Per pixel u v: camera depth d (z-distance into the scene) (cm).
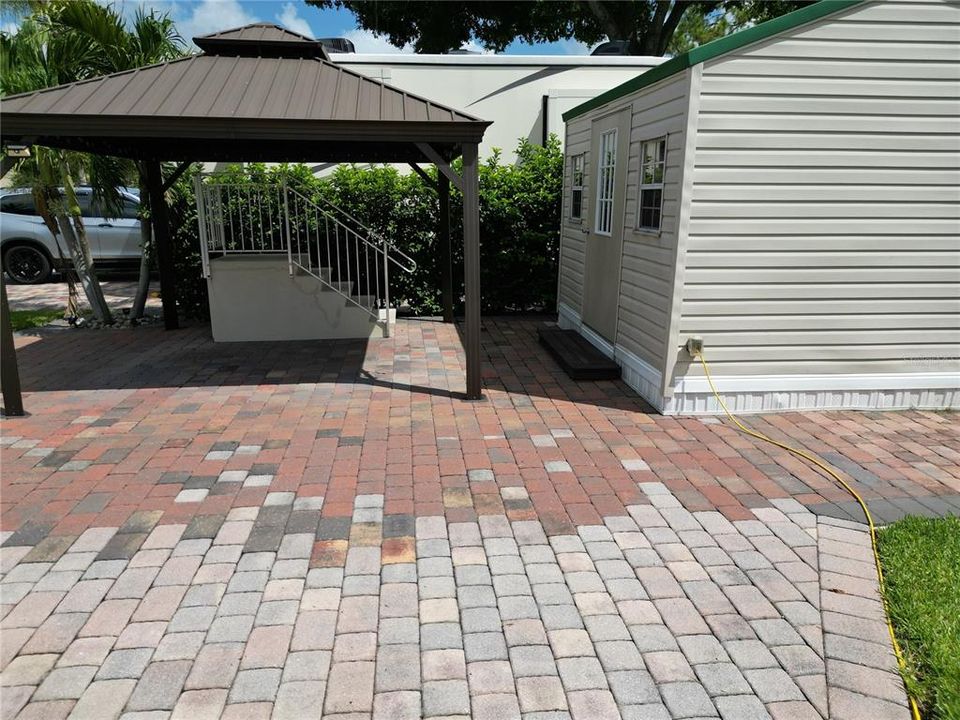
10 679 254
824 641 279
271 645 274
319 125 514
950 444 495
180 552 342
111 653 269
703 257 521
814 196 515
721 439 504
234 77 590
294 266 820
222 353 770
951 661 263
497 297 1032
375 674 258
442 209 919
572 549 347
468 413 560
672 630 285
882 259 533
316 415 553
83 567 328
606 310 709
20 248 1321
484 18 1942
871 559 341
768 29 479
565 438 504
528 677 257
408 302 1021
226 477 431
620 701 246
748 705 245
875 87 498
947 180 520
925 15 488
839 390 562
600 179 730
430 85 1055
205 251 804
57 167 854
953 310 550
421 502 398
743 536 362
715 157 501
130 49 820
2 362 534
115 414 553
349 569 328
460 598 306
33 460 456
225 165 1041
